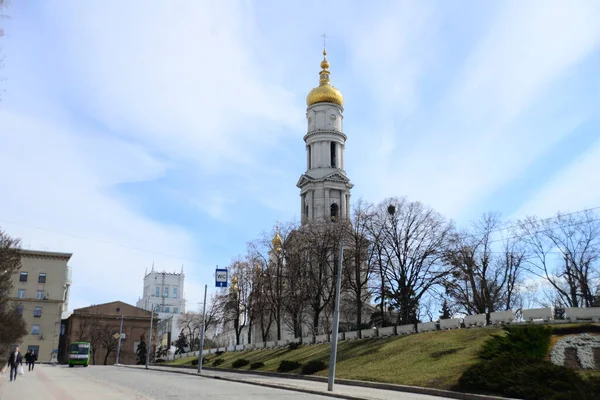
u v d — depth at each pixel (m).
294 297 62.34
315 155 83.38
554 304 66.56
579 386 21.17
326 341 53.53
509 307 61.00
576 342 28.05
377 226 53.75
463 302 58.78
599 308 32.66
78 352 69.25
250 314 73.44
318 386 30.72
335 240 58.28
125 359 115.75
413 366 33.03
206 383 32.38
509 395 22.73
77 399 20.73
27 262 105.44
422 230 52.88
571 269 58.31
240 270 76.75
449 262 51.94
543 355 26.94
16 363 34.16
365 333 49.44
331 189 81.25
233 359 64.44
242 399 21.56
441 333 39.12
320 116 84.81
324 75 87.25
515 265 61.38
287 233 67.31
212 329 125.00
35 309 103.69
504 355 25.88
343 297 61.84
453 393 24.62
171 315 157.75
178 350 122.31
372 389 28.73
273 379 37.56
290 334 81.12
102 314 116.44
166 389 26.53
